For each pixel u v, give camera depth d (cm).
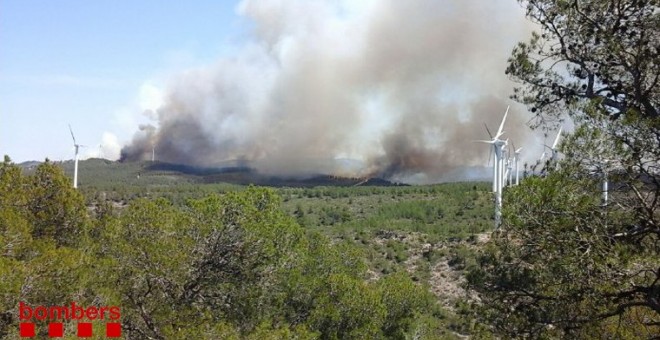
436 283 6312
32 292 1627
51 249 1952
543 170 1200
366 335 3172
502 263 1259
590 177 1131
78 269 1761
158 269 2142
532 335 1220
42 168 2614
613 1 1309
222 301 2438
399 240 8394
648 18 1288
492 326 1294
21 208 2434
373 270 6831
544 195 1135
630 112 1090
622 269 1105
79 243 2577
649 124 1072
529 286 1234
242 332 2377
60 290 1686
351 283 3306
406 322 4028
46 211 2548
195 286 2370
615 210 1139
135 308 2172
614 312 1145
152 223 2238
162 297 2227
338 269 3894
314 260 3691
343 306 3195
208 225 2353
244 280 2461
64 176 2659
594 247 1098
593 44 1336
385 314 3412
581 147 1111
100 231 2684
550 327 1254
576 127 1155
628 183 1104
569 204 1119
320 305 3030
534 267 1223
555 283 1180
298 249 2838
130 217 2253
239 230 2408
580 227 1130
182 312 2170
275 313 2789
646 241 1116
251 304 2477
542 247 1162
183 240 2266
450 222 10188
